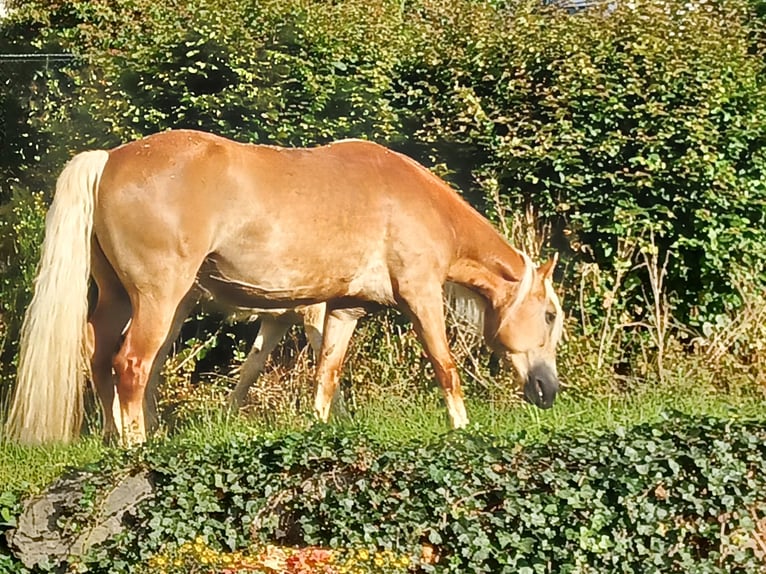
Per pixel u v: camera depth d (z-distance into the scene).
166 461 5.75
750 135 9.15
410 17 10.66
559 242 9.35
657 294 8.91
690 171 8.89
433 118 9.41
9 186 11.07
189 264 6.72
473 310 8.07
